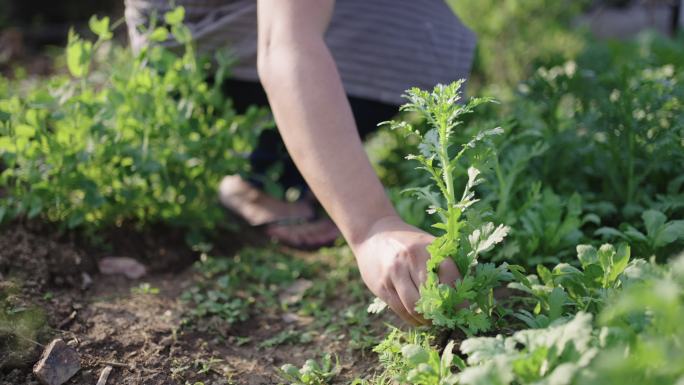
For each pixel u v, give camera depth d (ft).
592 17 25.02
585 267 4.82
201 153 7.70
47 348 5.36
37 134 7.04
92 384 5.26
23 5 18.38
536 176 7.40
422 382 4.39
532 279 5.09
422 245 4.61
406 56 7.74
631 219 6.76
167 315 6.34
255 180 8.79
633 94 6.86
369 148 10.37
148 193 7.63
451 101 4.65
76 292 6.66
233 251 8.16
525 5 15.75
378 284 4.68
